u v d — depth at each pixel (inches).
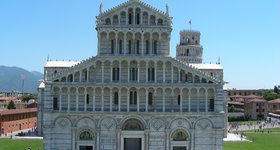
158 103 3592.5
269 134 6250.0
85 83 3565.5
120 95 3582.7
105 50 3634.4
